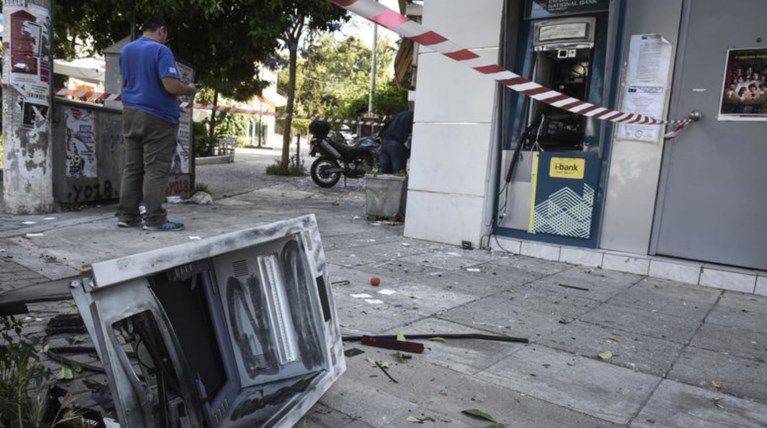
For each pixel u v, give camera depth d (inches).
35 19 245.8
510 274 201.5
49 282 72.9
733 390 111.7
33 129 252.8
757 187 191.2
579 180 223.0
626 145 214.7
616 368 120.3
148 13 309.3
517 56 238.1
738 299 181.5
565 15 225.6
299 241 89.0
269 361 86.8
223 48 374.9
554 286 187.6
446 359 120.3
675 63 203.6
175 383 65.6
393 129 323.6
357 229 279.6
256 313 85.8
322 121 458.3
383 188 302.5
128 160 230.8
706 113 198.4
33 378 73.8
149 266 59.9
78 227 231.0
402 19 102.1
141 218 244.4
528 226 238.1
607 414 99.0
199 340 79.2
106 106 301.9
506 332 139.3
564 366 120.0
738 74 191.6
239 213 297.0
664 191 208.7
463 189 246.2
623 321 153.4
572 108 169.2
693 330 148.4
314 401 83.7
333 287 169.8
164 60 217.6
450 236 251.8
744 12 189.6
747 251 194.5
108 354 55.0
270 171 554.6
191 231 234.7
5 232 212.7
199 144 689.6
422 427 90.7
